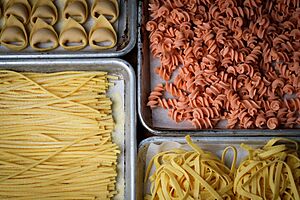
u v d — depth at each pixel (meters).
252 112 0.65
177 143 0.64
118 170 0.65
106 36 0.69
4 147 0.63
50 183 0.62
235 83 0.67
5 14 0.71
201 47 0.68
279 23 0.71
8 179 0.62
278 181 0.58
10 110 0.64
